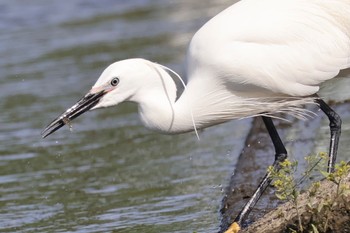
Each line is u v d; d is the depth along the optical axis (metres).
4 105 18.92
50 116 17.78
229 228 10.63
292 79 10.78
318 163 10.55
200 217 11.73
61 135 16.92
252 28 10.64
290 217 9.89
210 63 10.59
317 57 10.83
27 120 17.73
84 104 10.64
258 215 11.09
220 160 14.34
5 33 26.12
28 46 24.30
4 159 15.61
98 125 17.45
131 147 15.82
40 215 12.57
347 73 11.40
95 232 11.63
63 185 13.94
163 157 14.96
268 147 13.83
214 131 16.28
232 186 12.30
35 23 27.16
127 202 12.77
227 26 10.66
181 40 23.83
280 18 10.74
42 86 20.14
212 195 12.62
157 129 10.67
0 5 28.98
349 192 9.50
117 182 13.84
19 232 11.91
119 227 11.73
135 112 18.27
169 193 12.98
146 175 14.03
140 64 10.52
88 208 12.69
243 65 10.54
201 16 26.81
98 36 25.11
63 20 27.44
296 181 11.58
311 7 10.92
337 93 15.53
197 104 10.66
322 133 14.23
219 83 10.69
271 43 10.66
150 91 10.55
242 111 10.99
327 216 9.74
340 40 10.97
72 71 21.34
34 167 15.01
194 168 14.08
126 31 25.64
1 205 13.13
